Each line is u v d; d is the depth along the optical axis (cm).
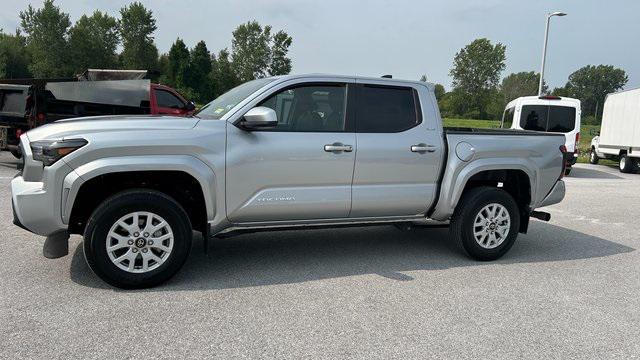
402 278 477
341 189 482
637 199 1074
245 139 444
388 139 497
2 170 1072
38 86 1107
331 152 472
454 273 500
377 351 328
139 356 310
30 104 1020
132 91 1112
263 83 481
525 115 1538
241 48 9562
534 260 562
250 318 372
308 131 471
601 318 398
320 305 402
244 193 447
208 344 329
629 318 400
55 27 8144
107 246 405
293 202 465
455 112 9456
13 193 405
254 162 446
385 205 504
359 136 487
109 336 334
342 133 481
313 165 467
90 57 8488
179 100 1270
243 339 338
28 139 411
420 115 520
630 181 1476
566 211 902
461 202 537
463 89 9312
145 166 407
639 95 1670
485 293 445
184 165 418
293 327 359
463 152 527
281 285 445
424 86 529
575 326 380
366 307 402
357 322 372
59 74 8369
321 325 364
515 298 435
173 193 455
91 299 396
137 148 407
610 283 488
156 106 1209
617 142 1814
